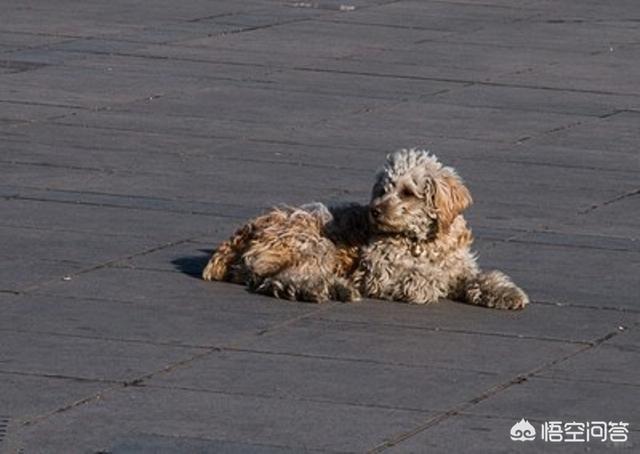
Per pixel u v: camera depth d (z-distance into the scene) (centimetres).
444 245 2058
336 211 2112
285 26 4722
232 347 1858
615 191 2802
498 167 2977
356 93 3703
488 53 4362
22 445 1545
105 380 1734
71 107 3416
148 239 2359
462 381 1762
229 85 3747
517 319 2009
